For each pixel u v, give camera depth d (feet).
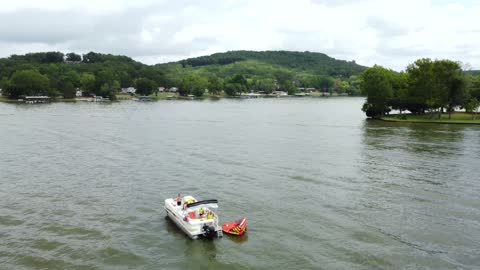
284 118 552.82
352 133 384.88
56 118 504.43
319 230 146.82
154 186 198.39
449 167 234.99
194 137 355.77
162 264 124.67
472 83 600.39
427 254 129.29
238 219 157.07
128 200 178.50
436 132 386.52
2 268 120.67
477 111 536.01
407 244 135.85
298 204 172.65
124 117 536.42
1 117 504.43
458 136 357.61
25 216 159.53
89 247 134.41
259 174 220.23
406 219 156.35
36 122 454.81
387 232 144.87
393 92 554.46
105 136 355.36
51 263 124.16
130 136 357.41
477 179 209.26
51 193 187.21
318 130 411.13
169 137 354.13
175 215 151.23
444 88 479.41
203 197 181.57
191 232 139.64
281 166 238.48
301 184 201.05
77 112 600.80
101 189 193.47
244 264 124.47
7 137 342.03
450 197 181.27
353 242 137.49
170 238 142.00
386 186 197.57
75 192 188.85
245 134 378.73
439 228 148.15
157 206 171.83
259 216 159.84
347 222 153.58
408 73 565.53
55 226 150.41
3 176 215.10
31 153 275.39
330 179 209.97
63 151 283.38
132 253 131.03
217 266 123.44
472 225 150.82
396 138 348.59
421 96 496.64
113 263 124.77
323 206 170.19
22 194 185.47
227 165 240.94
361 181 206.28
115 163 246.06
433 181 205.87
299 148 298.97
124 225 152.25
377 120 517.96
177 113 620.49
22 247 133.90
